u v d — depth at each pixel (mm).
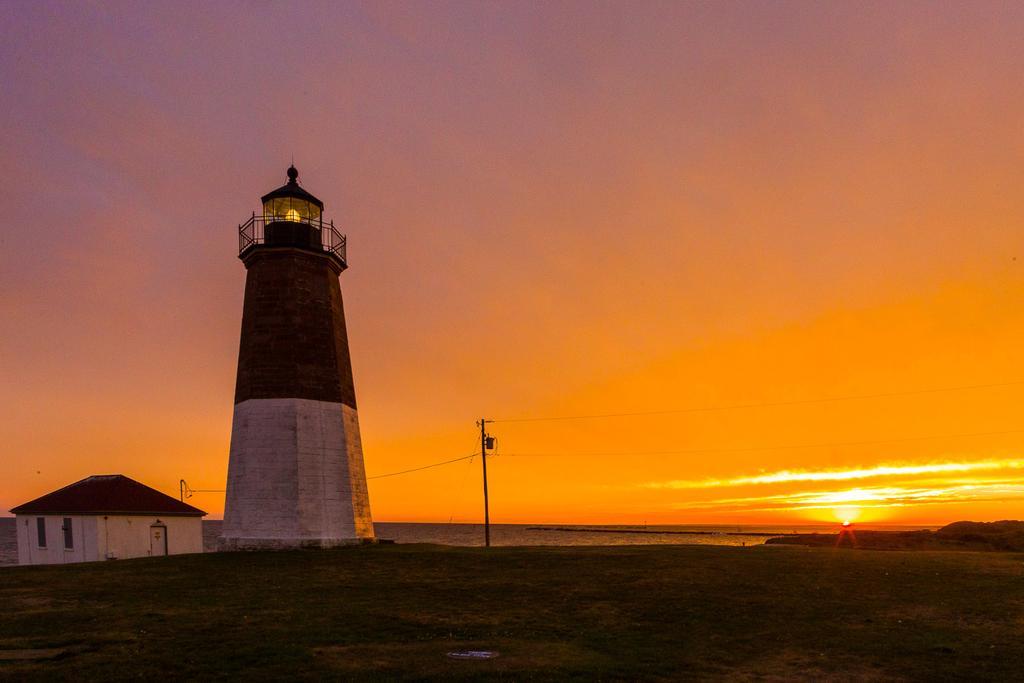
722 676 14211
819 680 14008
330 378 38188
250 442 36000
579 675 14086
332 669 14320
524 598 22812
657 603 22016
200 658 15117
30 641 16656
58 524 43156
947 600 22484
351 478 38156
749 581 26016
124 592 24000
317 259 39469
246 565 30406
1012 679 14023
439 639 17188
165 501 45781
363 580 26391
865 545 47500
